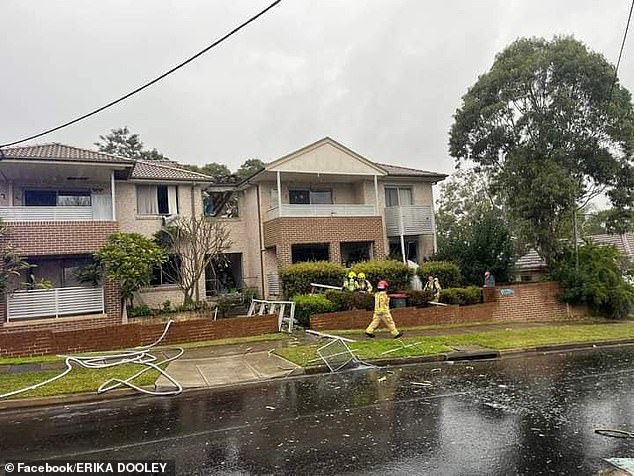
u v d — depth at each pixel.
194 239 19.31
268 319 15.38
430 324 17.19
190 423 6.56
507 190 21.45
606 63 18.73
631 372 9.59
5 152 16.72
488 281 19.88
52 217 17.23
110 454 5.36
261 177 22.80
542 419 6.32
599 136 19.70
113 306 17.12
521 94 20.00
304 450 5.32
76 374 9.78
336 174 22.75
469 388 8.37
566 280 19.94
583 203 21.27
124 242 16.78
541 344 13.02
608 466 4.68
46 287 16.31
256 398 8.00
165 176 21.12
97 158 17.55
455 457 4.99
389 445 5.43
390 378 9.51
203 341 14.23
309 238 21.55
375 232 22.84
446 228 38.38
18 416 7.29
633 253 32.97
